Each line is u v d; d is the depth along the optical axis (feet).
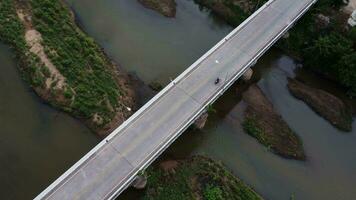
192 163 191.93
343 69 236.84
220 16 273.33
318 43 243.19
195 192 182.09
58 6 241.14
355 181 208.33
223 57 224.12
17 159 181.37
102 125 196.65
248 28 241.96
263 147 209.15
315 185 202.08
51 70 207.72
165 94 201.67
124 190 176.45
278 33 242.78
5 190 171.63
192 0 278.87
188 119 194.29
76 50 221.25
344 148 221.25
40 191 174.29
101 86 208.85
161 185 180.96
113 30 245.86
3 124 191.31
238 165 199.82
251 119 217.36
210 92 207.00
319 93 239.09
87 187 166.20
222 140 206.90
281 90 238.68
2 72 209.05
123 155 177.37
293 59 256.73
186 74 211.61
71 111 198.08
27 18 227.81
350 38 251.19
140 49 239.91
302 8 261.44
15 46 218.18
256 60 231.71
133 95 214.90
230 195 183.83
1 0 232.53
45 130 192.44
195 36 258.37
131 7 262.06
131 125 187.21
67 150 188.24
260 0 265.34
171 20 262.88
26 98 201.36
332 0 267.18
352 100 242.78
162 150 183.21
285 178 201.05
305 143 217.56
